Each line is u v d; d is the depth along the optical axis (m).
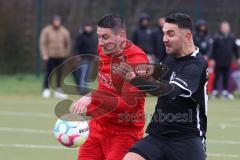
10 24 62.88
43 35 50.09
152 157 16.61
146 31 50.00
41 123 36.81
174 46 16.31
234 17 62.84
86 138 18.06
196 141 16.58
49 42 50.03
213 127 36.56
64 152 28.50
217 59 51.25
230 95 52.00
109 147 18.39
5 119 38.19
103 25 17.69
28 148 29.28
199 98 16.42
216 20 62.69
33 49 62.97
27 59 63.22
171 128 16.66
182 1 62.59
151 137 16.91
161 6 62.88
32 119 38.31
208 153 28.75
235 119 40.00
